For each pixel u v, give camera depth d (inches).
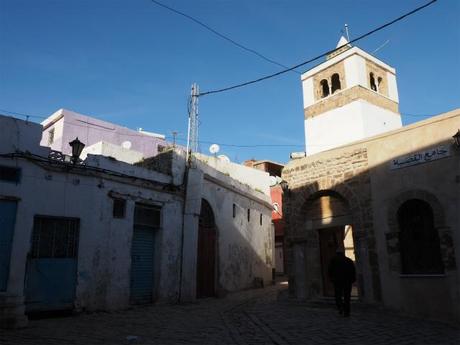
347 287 452.8
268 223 1040.2
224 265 770.2
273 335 342.0
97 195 510.9
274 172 1601.9
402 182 490.9
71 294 470.9
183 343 310.2
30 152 465.4
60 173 482.6
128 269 538.0
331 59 884.0
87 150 847.7
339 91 855.1
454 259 430.3
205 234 729.6
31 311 437.1
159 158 656.4
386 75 920.3
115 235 526.6
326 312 490.9
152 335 342.3
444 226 442.0
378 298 498.6
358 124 809.5
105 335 340.5
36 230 458.3
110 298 507.2
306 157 618.5
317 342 313.3
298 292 595.2
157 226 598.9
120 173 541.6
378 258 504.4
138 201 566.9
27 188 452.1
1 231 431.5
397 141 506.3
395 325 394.3
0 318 371.2
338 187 564.7
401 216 497.4
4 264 427.5
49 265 459.2
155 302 577.3
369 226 520.7
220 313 493.7
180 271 622.8
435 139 465.7
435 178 458.0
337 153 576.4
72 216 483.8
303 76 935.0
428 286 450.0
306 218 619.5
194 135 803.4
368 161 537.3
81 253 484.7
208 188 744.3
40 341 311.7
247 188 916.0
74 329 370.0
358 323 405.7
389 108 884.0
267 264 994.7
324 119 868.6
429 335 344.2
